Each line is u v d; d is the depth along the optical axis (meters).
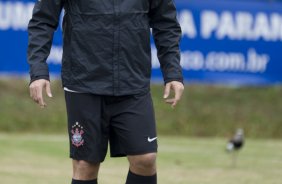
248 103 38.44
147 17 11.60
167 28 11.93
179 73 11.77
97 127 11.48
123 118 11.46
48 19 11.52
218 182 19.70
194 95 38.88
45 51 11.45
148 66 11.61
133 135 11.42
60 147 27.20
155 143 11.62
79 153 11.59
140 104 11.47
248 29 32.53
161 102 37.19
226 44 32.31
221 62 32.31
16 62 30.31
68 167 22.44
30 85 11.27
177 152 26.80
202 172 21.64
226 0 32.25
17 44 30.27
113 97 11.41
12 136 30.70
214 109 36.94
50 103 36.16
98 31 11.22
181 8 31.80
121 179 20.09
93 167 11.73
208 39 32.12
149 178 11.78
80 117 11.45
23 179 19.67
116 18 11.21
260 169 22.45
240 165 23.42
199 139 32.62
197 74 32.06
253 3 32.59
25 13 30.23
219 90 39.97
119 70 11.31
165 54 11.91
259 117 36.25
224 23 32.22
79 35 11.29
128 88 11.38
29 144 27.70
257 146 29.50
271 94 40.03
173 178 20.31
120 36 11.25
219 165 23.34
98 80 11.34
